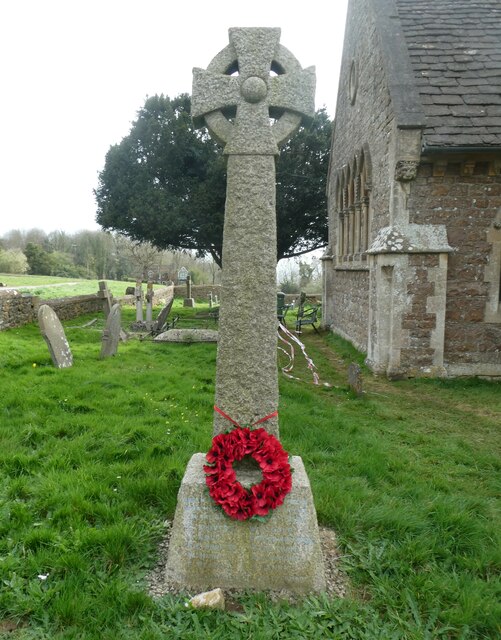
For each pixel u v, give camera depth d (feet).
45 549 9.07
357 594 8.50
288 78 8.96
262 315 8.91
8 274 136.87
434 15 30.76
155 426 15.85
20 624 7.61
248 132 8.83
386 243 25.79
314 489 11.58
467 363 26.58
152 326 41.39
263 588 8.43
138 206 61.46
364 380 26.25
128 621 7.66
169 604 7.97
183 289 94.84
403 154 24.91
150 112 67.77
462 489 12.78
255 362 8.91
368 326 30.73
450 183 25.73
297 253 71.10
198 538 8.48
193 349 32.86
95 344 33.32
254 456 8.46
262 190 8.86
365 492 11.76
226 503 8.22
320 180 60.70
